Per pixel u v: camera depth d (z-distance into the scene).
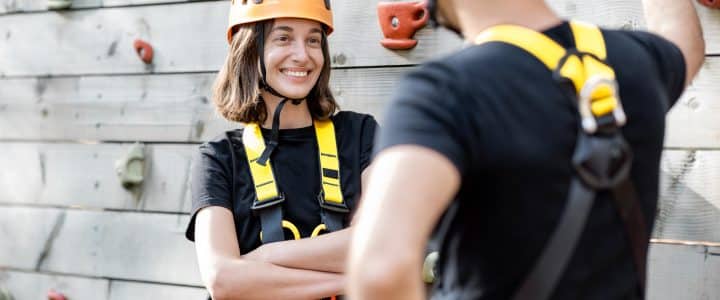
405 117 1.32
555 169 1.34
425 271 2.79
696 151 2.56
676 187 2.60
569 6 2.71
